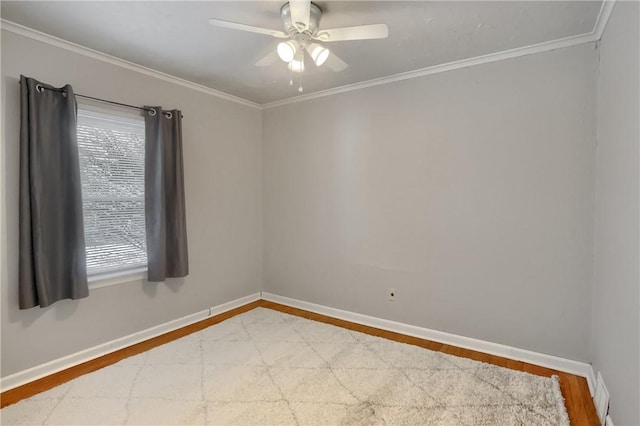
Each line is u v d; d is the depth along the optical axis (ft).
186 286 11.41
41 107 7.84
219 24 6.31
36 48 7.85
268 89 11.84
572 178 8.09
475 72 9.22
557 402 7.06
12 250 7.67
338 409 6.89
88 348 8.98
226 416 6.68
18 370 7.76
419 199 10.29
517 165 8.75
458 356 9.13
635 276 5.12
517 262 8.86
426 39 8.00
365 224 11.41
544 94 8.34
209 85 11.43
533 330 8.71
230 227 12.89
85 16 7.05
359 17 6.98
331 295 12.35
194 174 11.53
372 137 11.11
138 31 7.71
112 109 9.29
